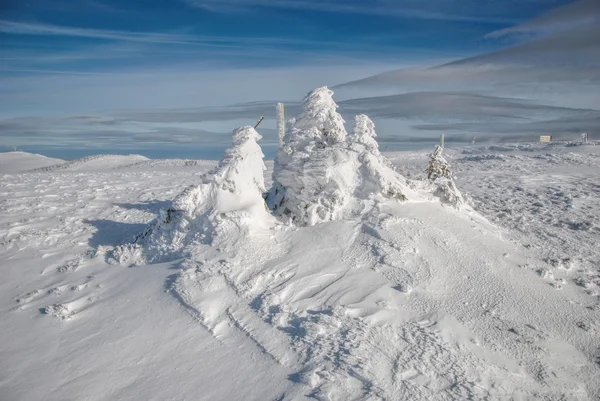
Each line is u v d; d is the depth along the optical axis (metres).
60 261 8.59
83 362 5.31
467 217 9.00
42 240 9.91
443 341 5.28
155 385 4.89
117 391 4.84
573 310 6.26
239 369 5.01
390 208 7.93
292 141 8.80
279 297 6.04
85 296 6.83
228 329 5.64
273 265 6.73
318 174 8.09
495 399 4.54
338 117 9.01
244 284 6.35
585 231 10.31
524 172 21.98
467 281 6.60
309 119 8.93
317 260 6.88
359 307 5.77
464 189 17.05
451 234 7.71
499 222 10.95
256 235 7.38
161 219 8.12
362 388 4.59
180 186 18.16
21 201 14.26
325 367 4.84
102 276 7.50
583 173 21.05
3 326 6.21
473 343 5.34
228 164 8.07
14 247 9.52
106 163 35.50
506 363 5.09
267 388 4.71
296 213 8.29
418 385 4.63
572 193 15.55
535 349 5.36
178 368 5.10
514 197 15.05
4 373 5.20
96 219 11.87
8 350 5.63
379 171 8.14
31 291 7.26
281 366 4.98
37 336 5.90
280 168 8.87
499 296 6.35
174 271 6.91
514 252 7.91
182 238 7.71
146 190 16.91
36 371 5.21
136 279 7.04
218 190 7.91
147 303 6.30
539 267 7.40
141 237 8.59
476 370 4.90
